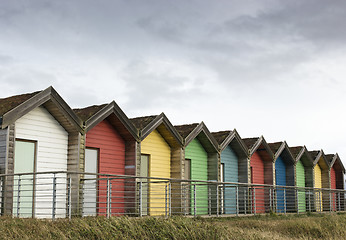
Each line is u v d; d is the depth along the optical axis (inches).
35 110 615.8
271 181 1057.5
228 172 959.0
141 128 748.0
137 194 722.2
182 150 821.2
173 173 820.6
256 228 646.5
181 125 887.7
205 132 870.4
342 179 1385.3
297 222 674.8
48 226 467.2
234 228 592.4
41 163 615.2
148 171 783.1
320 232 635.5
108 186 563.8
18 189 541.0
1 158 559.2
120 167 731.4
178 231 509.0
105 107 682.2
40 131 617.9
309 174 1238.3
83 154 645.9
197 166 881.5
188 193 814.5
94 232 463.8
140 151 740.0
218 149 898.7
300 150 1183.6
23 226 459.2
